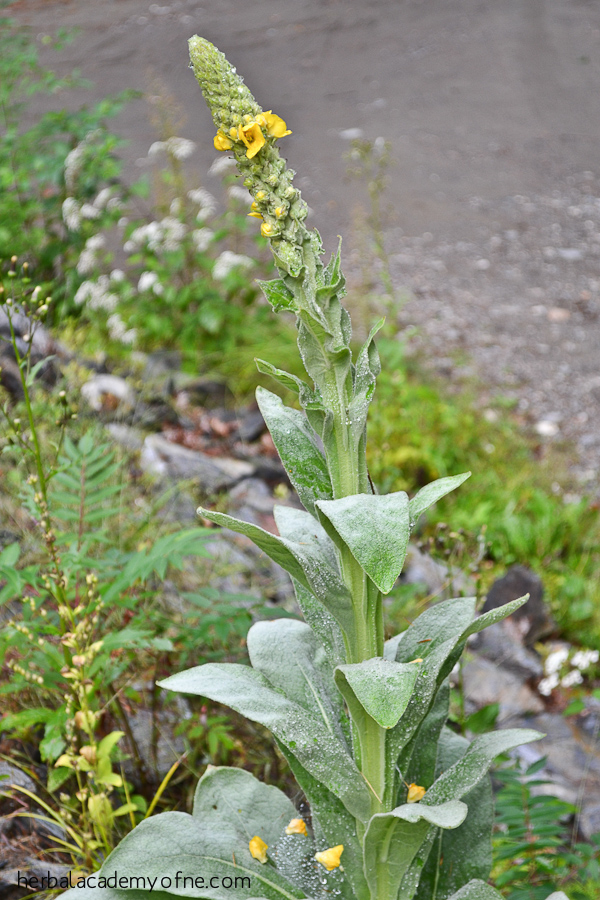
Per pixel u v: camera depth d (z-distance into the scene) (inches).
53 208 237.1
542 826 88.4
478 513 182.2
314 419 53.0
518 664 152.4
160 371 205.0
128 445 165.9
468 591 152.7
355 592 53.9
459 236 344.5
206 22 566.3
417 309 290.5
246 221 241.4
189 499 154.5
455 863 65.8
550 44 532.1
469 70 500.4
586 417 240.2
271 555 54.4
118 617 96.2
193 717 90.7
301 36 546.0
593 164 405.4
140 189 238.7
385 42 540.1
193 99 444.1
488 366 261.3
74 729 81.8
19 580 79.6
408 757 58.5
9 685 81.0
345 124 436.5
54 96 438.3
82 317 218.2
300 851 64.1
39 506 82.7
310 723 53.8
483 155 410.6
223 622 90.4
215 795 65.9
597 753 136.1
